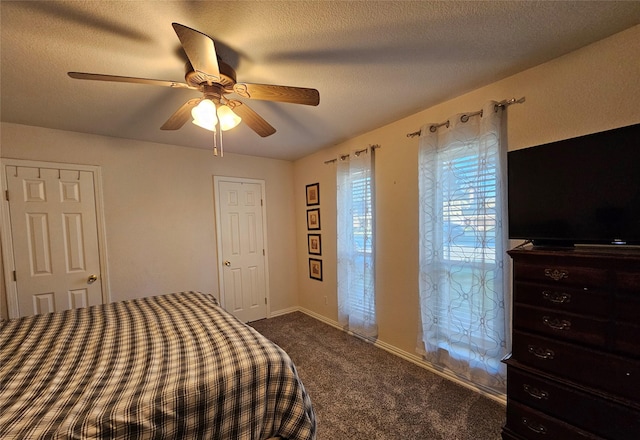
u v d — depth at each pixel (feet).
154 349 4.53
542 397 4.42
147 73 5.35
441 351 7.44
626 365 3.66
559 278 4.21
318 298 12.39
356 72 5.64
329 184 11.37
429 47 4.87
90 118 7.55
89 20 3.91
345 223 10.25
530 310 4.57
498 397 6.29
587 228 4.32
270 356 4.27
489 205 6.14
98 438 2.88
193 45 3.54
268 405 4.05
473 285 6.49
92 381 3.66
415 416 5.92
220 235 11.44
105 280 9.05
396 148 8.45
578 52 5.04
